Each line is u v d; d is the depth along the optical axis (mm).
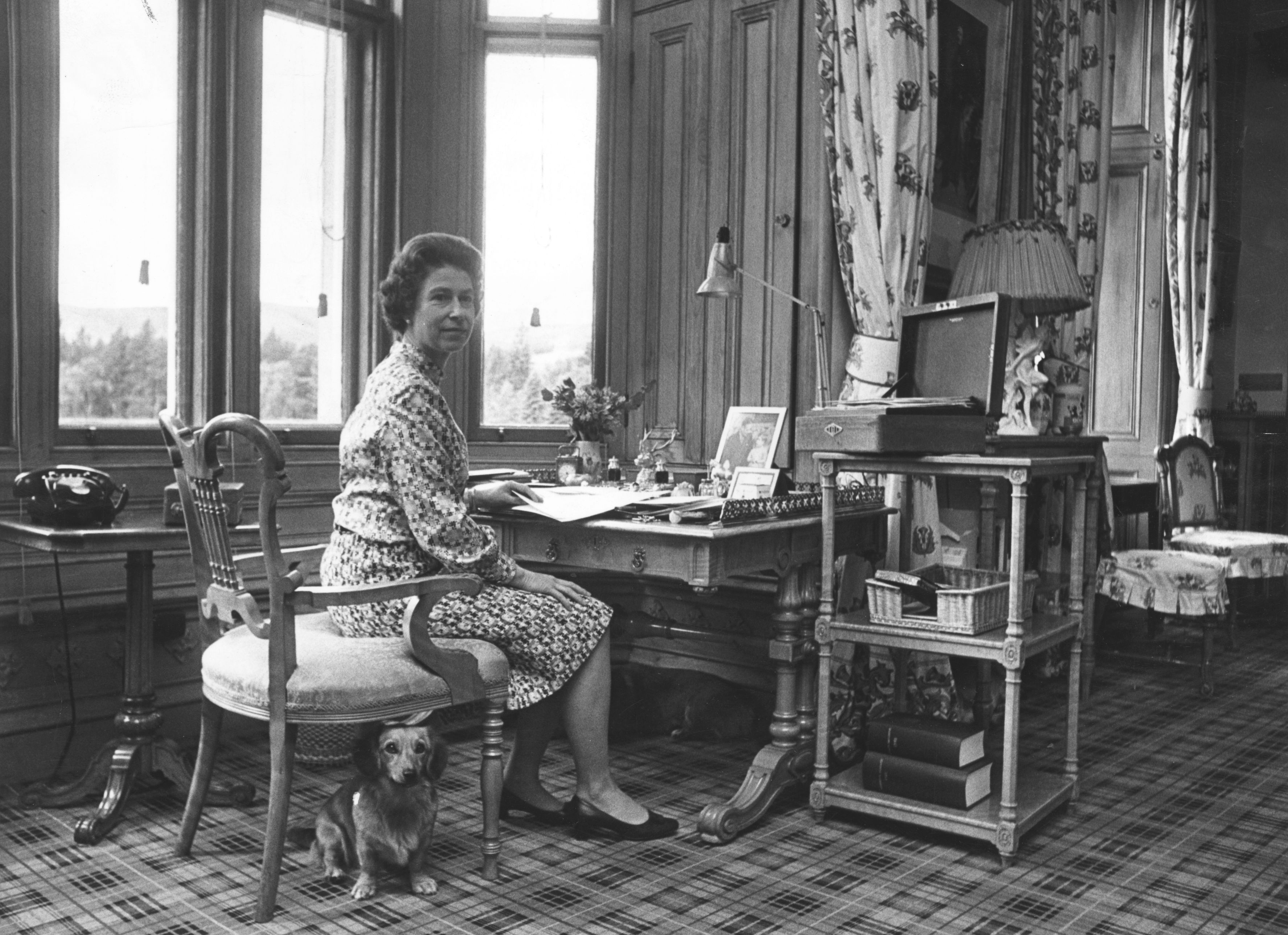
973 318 3287
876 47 3775
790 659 3156
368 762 2453
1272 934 2359
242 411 3893
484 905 2463
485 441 4473
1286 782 3486
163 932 2307
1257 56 7402
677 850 2826
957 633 2885
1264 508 7105
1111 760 3723
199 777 2729
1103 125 5281
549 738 3035
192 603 3662
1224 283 7418
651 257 4508
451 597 2688
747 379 4230
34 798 3088
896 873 2695
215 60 3789
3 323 3328
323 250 4160
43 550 2881
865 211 3795
